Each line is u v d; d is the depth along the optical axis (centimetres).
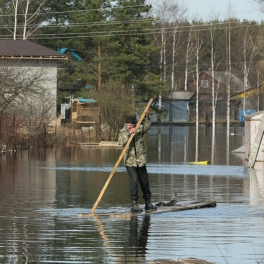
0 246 2398
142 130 3291
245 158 7275
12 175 5147
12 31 18075
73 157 7562
